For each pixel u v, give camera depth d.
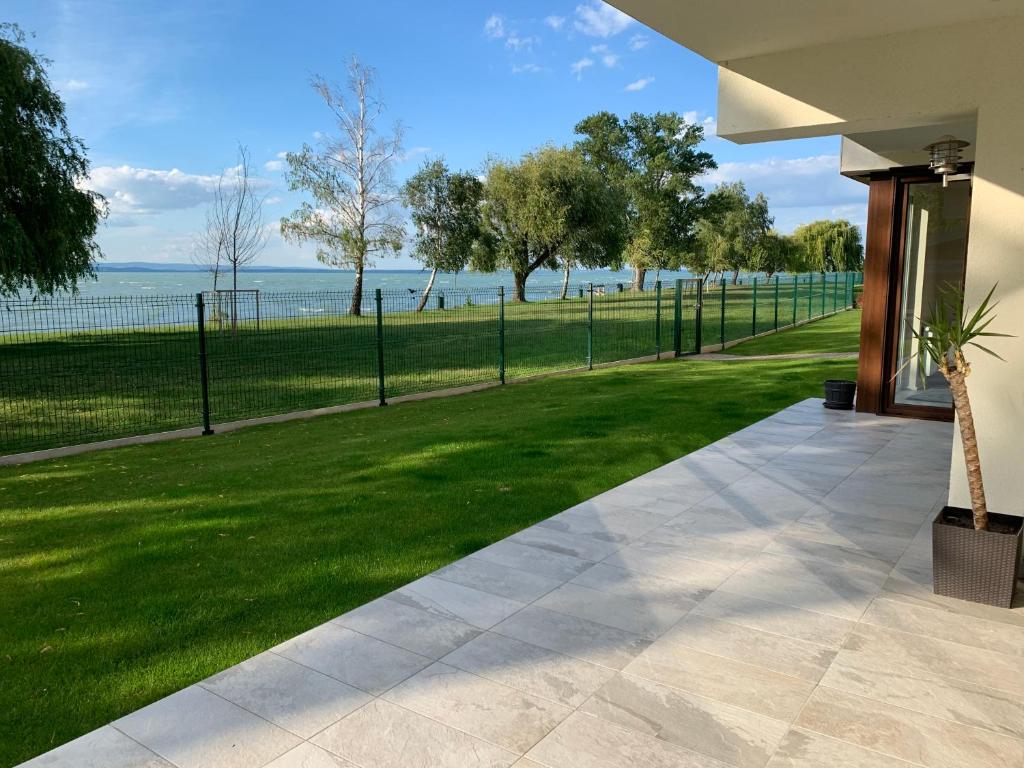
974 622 3.32
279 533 4.81
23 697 2.80
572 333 22.03
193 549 4.54
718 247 62.94
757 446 7.03
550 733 2.48
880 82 4.19
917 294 8.44
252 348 18.12
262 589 3.86
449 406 10.82
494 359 17.08
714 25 4.05
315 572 4.08
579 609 3.48
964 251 8.04
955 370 3.46
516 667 2.93
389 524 4.92
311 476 6.41
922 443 7.11
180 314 9.98
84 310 9.37
